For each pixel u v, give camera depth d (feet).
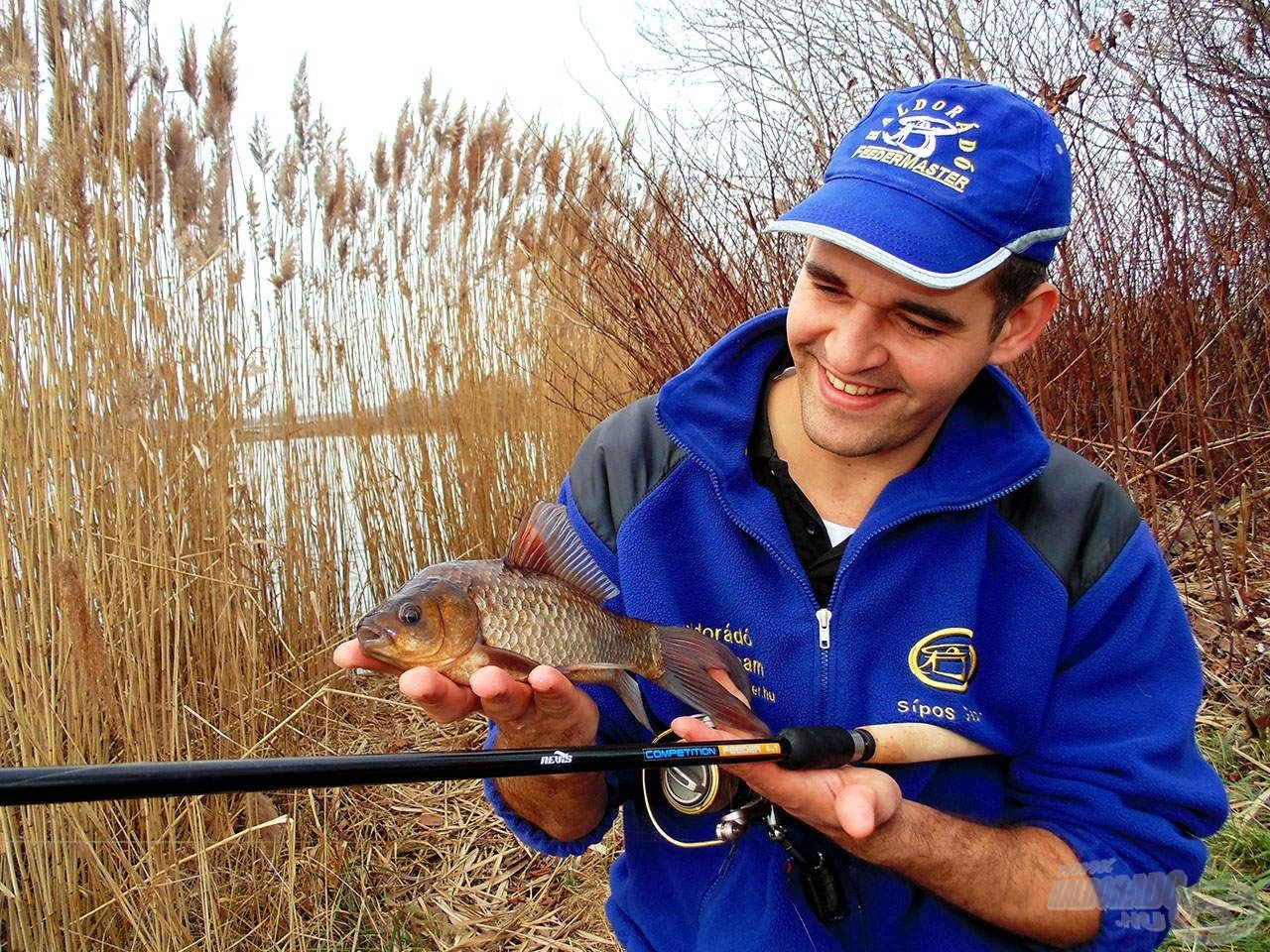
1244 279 6.82
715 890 2.57
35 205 4.49
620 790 2.85
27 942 4.10
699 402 2.64
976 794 2.58
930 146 2.33
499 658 2.22
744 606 2.63
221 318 6.31
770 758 2.14
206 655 5.74
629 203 8.42
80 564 4.54
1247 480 6.70
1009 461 2.50
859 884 2.52
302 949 4.57
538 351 9.68
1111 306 6.33
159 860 4.40
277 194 7.59
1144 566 2.56
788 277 7.09
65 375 4.47
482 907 5.07
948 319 2.29
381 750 6.53
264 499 7.11
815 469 2.65
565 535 2.54
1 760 4.45
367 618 2.17
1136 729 2.49
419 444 9.02
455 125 9.18
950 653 2.49
